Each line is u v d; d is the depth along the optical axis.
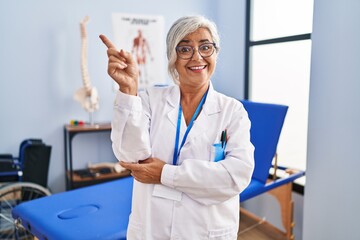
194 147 0.99
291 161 2.71
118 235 1.41
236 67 3.21
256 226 2.69
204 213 0.95
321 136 1.83
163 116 1.04
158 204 0.96
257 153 2.11
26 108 2.83
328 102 1.78
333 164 1.78
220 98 1.07
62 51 2.89
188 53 0.94
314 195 1.90
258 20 2.98
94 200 1.79
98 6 2.97
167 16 3.27
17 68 2.76
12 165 2.46
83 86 2.85
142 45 3.18
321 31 1.78
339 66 1.70
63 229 1.46
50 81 2.89
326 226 1.85
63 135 2.99
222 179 0.91
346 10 1.64
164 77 3.31
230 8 3.24
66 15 2.87
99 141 3.15
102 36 0.86
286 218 2.26
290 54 2.66
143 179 0.95
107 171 2.95
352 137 1.66
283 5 2.70
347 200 1.71
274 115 2.07
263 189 2.00
